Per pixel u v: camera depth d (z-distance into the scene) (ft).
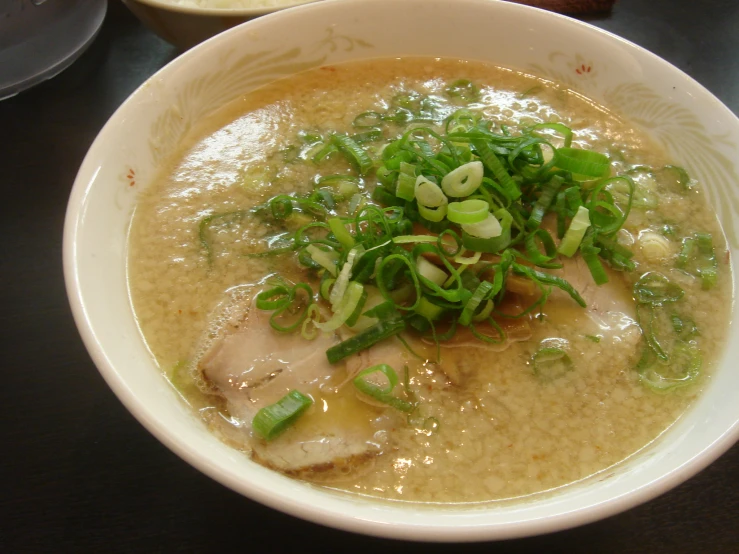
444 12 0.92
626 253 0.73
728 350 0.68
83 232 0.65
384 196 0.75
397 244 0.67
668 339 0.69
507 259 0.65
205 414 0.63
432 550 0.61
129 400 0.54
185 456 0.52
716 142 0.79
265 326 0.68
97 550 0.61
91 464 0.66
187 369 0.65
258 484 0.51
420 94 0.92
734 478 0.66
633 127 0.88
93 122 0.98
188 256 0.73
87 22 1.08
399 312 0.67
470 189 0.68
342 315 0.64
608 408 0.65
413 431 0.63
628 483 0.55
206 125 0.85
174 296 0.70
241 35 0.85
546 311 0.70
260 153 0.83
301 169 0.81
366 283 0.67
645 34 1.16
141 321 0.68
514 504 0.59
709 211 0.79
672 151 0.84
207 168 0.81
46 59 1.03
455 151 0.72
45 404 0.70
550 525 0.50
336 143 0.82
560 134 0.87
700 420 0.61
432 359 0.66
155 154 0.78
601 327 0.70
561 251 0.70
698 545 0.62
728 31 1.17
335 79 0.93
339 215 0.76
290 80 0.92
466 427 0.63
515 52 0.94
